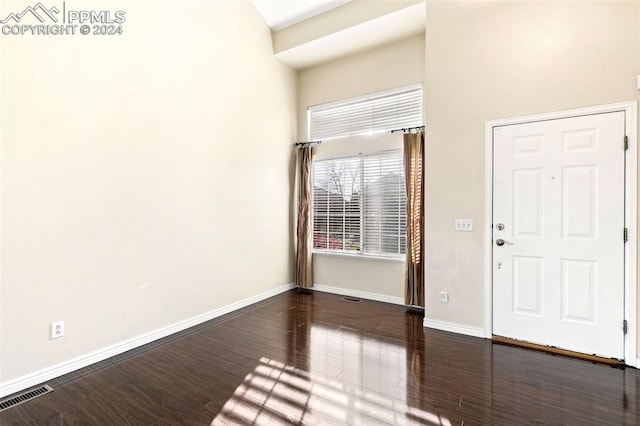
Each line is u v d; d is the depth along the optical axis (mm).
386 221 4152
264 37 4230
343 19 3801
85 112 2447
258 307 3932
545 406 1952
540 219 2746
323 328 3254
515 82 2820
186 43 3232
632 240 2410
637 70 2391
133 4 2762
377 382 2242
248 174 4016
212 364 2514
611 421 1812
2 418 1864
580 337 2598
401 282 4027
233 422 1834
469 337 3006
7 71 2059
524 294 2818
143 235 2869
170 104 3084
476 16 2990
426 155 3260
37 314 2211
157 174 2979
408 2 3371
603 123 2502
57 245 2307
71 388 2172
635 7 2393
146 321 2896
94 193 2516
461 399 2033
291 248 4797
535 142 2752
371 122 4273
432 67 3213
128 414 1903
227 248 3727
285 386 2201
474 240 3025
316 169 4766
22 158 2125
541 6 2705
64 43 2326
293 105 4773
